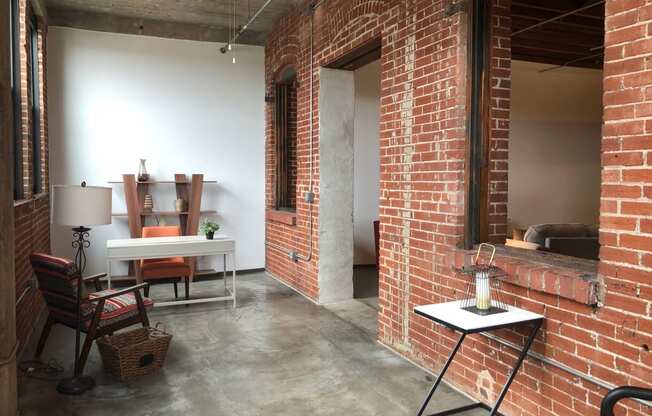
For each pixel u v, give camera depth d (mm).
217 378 3566
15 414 2691
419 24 3615
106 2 6066
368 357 3959
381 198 4215
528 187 8484
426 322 3654
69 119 6426
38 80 5730
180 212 6727
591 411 2367
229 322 4895
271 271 7141
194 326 4770
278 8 6207
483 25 3236
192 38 6914
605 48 2230
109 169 6641
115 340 3676
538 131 8469
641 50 2082
